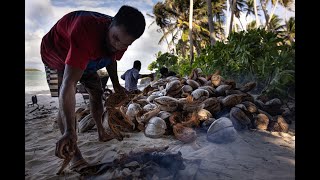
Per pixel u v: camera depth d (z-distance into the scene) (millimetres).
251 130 3492
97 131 3654
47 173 2445
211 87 4336
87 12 2396
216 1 29484
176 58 16281
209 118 3520
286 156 2619
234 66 6711
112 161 2498
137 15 2168
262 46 6188
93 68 2836
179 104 3662
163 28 31828
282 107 4414
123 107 3861
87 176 2340
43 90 13094
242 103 3871
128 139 3359
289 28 22859
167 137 3352
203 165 2432
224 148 2863
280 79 4816
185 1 29453
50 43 2549
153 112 3537
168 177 2211
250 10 31734
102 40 2266
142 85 9719
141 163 2379
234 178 2168
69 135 2061
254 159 2553
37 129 4254
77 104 7020
